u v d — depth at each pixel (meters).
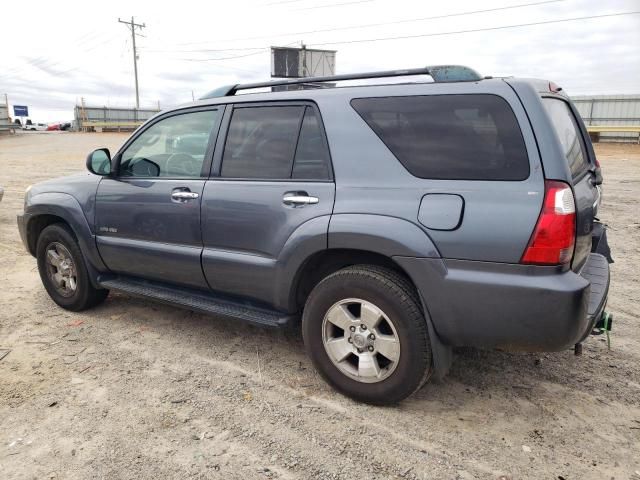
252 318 3.46
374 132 3.03
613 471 2.57
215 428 2.92
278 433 2.88
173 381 3.43
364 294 2.98
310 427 2.93
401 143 2.94
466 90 2.80
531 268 2.55
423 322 2.88
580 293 2.54
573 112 3.69
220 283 3.61
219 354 3.83
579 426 2.94
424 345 2.87
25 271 5.98
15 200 11.54
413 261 2.79
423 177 2.84
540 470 2.58
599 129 30.16
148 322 4.43
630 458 2.67
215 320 4.48
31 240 4.85
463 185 2.72
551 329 2.56
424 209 2.78
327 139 3.15
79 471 2.57
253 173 3.45
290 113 3.36
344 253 3.19
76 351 3.87
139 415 3.04
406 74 3.05
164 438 2.83
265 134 3.45
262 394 3.28
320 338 3.21
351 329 3.08
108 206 4.15
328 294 3.12
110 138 43.31
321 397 3.24
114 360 3.72
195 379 3.46
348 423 2.97
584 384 3.39
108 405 3.14
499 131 2.68
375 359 3.04
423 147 2.87
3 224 8.80
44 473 2.56
